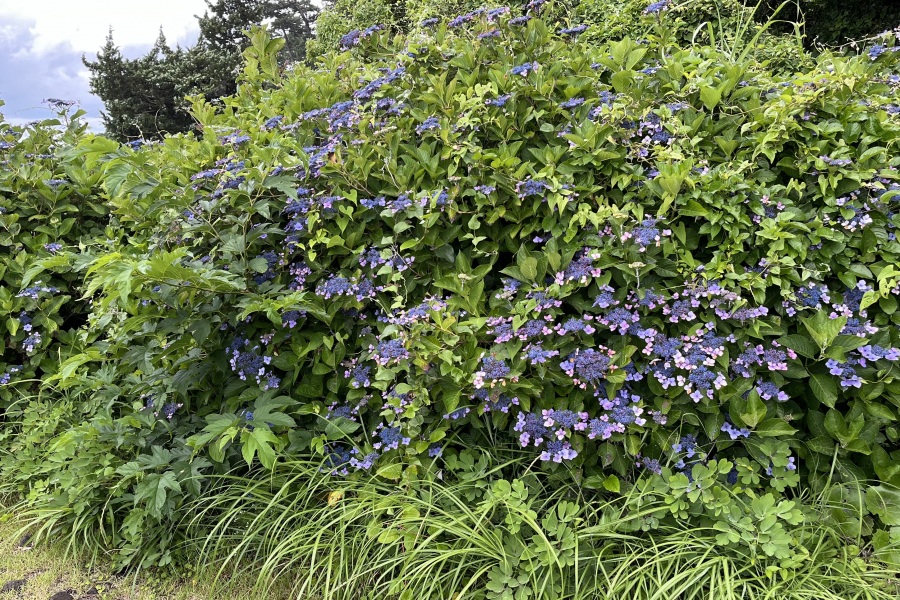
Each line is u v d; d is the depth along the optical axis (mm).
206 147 2932
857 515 1991
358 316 2459
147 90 24562
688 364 1974
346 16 9133
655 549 1859
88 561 2369
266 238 2426
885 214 2146
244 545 2213
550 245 2182
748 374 2053
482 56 2701
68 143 4133
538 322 2037
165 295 2129
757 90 2375
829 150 2223
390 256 2268
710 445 2111
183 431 2447
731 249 2131
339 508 2086
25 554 2447
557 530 1892
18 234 3471
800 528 1932
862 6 8234
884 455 2023
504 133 2395
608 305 2039
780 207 2133
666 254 2098
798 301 2102
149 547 2285
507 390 2029
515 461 2152
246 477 2369
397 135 2479
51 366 3299
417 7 5836
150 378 2471
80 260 2191
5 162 3650
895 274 1940
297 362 2355
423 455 2229
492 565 1906
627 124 2324
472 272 2295
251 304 2070
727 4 5246
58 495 2494
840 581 1798
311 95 3029
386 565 2010
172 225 2354
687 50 2740
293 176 2320
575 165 2260
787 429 1947
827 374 2062
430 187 2408
